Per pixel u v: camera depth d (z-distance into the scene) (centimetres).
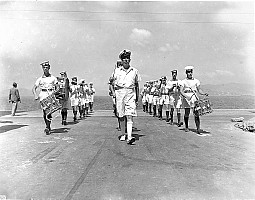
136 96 970
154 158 725
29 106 3978
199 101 1109
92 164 668
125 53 955
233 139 1005
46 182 546
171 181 549
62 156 747
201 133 1147
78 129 1268
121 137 987
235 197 473
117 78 955
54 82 1130
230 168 634
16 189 511
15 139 1006
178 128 1310
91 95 2459
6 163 679
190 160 704
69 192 496
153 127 1348
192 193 490
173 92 1432
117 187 518
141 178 566
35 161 696
